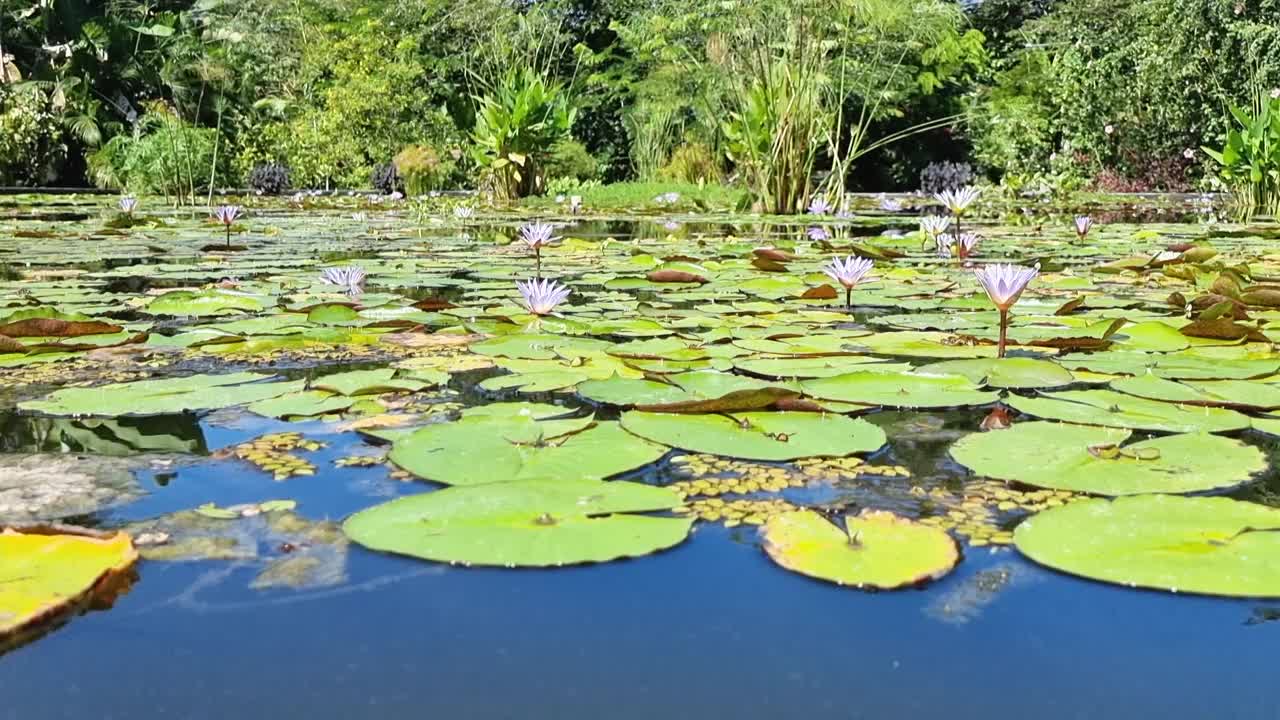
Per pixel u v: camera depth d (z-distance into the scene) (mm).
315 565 894
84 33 13445
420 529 965
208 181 12266
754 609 810
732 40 8688
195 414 1461
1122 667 718
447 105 15273
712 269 3686
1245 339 2076
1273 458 1238
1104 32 14633
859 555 917
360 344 2045
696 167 13062
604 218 7562
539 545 932
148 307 2561
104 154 12023
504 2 13914
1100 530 967
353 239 5297
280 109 14516
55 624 774
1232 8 11055
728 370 1774
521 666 711
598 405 1522
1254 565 889
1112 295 2955
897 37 11195
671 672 704
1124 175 12531
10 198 9859
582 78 16453
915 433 1382
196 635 756
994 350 1994
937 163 16625
